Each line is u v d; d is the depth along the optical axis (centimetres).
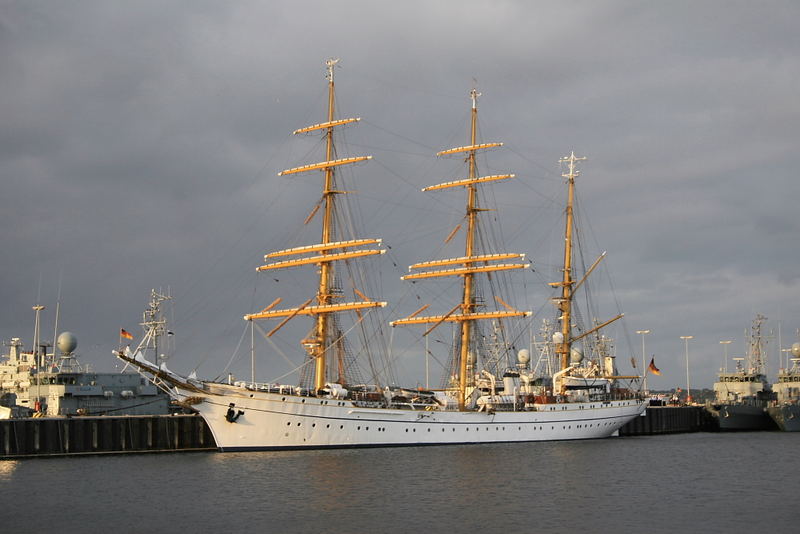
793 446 14712
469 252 14912
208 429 12325
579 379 15488
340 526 7162
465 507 7975
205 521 7338
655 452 13288
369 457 11338
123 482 9225
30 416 12506
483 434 13525
